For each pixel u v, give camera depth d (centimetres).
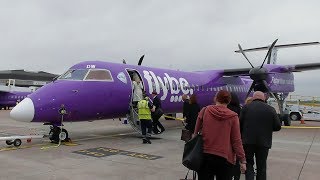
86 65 1192
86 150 976
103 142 1147
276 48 2077
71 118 1121
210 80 1852
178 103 1608
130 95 1291
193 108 963
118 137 1291
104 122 1931
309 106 2800
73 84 1120
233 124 459
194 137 464
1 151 937
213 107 469
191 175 692
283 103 2008
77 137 1272
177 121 2097
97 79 1181
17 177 652
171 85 1544
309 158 909
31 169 723
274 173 730
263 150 576
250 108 588
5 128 1595
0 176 658
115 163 804
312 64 1683
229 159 455
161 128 1380
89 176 674
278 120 580
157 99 1319
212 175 467
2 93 3700
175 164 801
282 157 920
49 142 1116
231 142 461
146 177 675
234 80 2081
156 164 799
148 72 1445
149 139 1173
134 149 1013
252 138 574
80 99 1120
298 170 762
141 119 1144
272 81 1886
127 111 1306
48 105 1044
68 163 792
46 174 682
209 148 452
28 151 942
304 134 1504
